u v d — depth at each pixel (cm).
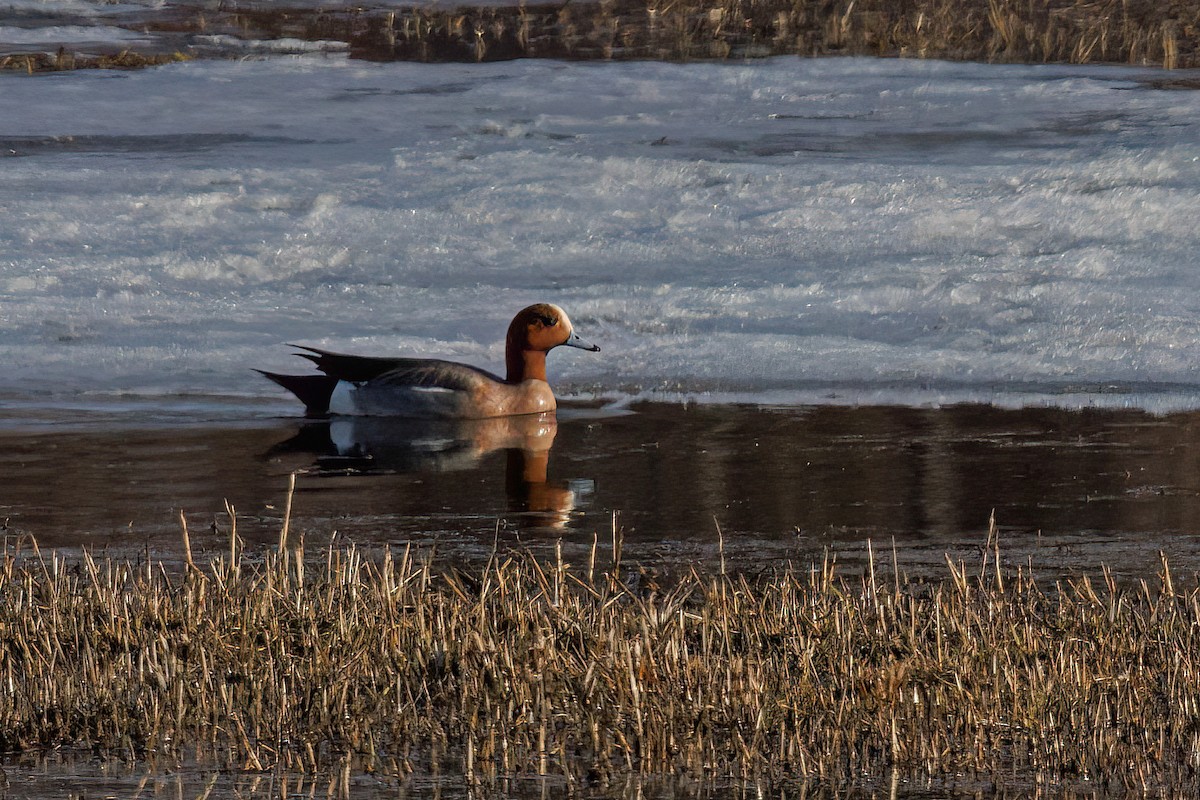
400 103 2944
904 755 730
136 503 1155
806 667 780
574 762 730
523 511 1134
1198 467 1247
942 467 1255
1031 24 3597
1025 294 1877
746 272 2006
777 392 1559
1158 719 755
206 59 3394
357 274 2019
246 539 1055
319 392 1487
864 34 3522
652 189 2342
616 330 1795
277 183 2384
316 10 3962
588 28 3688
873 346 1709
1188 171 2364
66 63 3266
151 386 1582
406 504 1155
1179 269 1970
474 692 771
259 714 765
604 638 802
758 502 1155
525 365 1495
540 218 2225
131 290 1936
